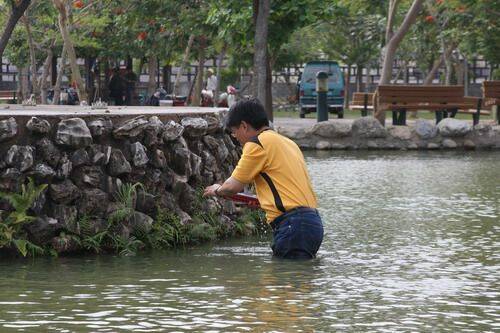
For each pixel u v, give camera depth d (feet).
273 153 32.01
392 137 96.07
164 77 168.25
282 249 32.40
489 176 65.10
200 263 31.35
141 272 29.63
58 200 32.96
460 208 46.88
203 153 38.06
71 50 87.25
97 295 25.99
